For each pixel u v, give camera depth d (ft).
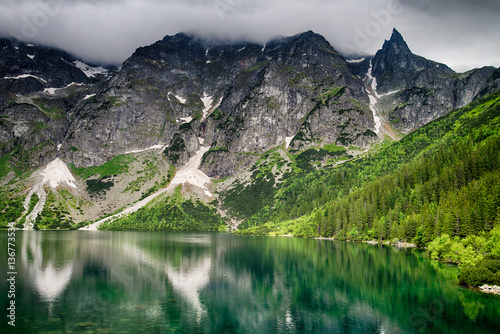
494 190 458.50
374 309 253.85
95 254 518.78
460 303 261.24
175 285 331.77
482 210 443.32
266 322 232.53
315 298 285.64
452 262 415.23
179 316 243.19
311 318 239.91
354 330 216.54
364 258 460.55
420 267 390.01
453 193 567.59
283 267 418.72
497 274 298.15
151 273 383.86
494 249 323.16
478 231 431.43
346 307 260.62
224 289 318.04
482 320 226.17
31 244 640.99
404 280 333.83
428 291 294.25
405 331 212.64
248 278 361.51
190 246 646.74
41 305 262.47
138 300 280.72
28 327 216.33
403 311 247.91
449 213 472.85
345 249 568.00
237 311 255.09
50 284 326.65
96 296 289.94
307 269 403.34
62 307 258.16
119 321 230.89
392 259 447.01
